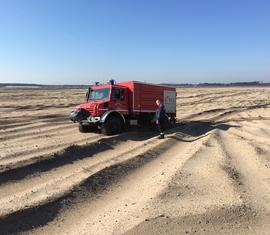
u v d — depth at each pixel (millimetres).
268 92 64750
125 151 14758
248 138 17672
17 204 8578
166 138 17547
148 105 20406
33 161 12148
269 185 10227
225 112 30453
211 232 7273
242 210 8289
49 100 45531
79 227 7672
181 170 11414
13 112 30484
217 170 11445
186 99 47875
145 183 10578
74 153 13727
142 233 7164
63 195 9211
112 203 9078
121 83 20141
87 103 19328
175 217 7867
